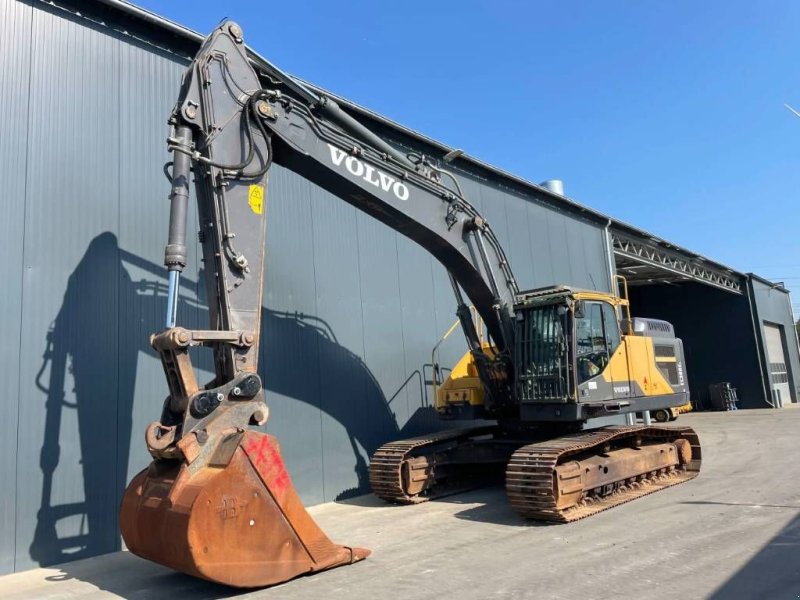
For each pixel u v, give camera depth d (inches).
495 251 390.9
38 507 297.6
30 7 326.6
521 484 319.3
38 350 306.7
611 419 751.7
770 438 663.1
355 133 319.3
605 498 361.7
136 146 358.0
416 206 343.9
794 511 315.9
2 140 307.6
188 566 209.8
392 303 498.0
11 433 293.4
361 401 458.0
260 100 275.0
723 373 1270.9
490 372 403.5
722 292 1285.7
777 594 200.5
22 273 306.0
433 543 290.5
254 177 270.8
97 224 335.9
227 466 218.5
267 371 402.0
